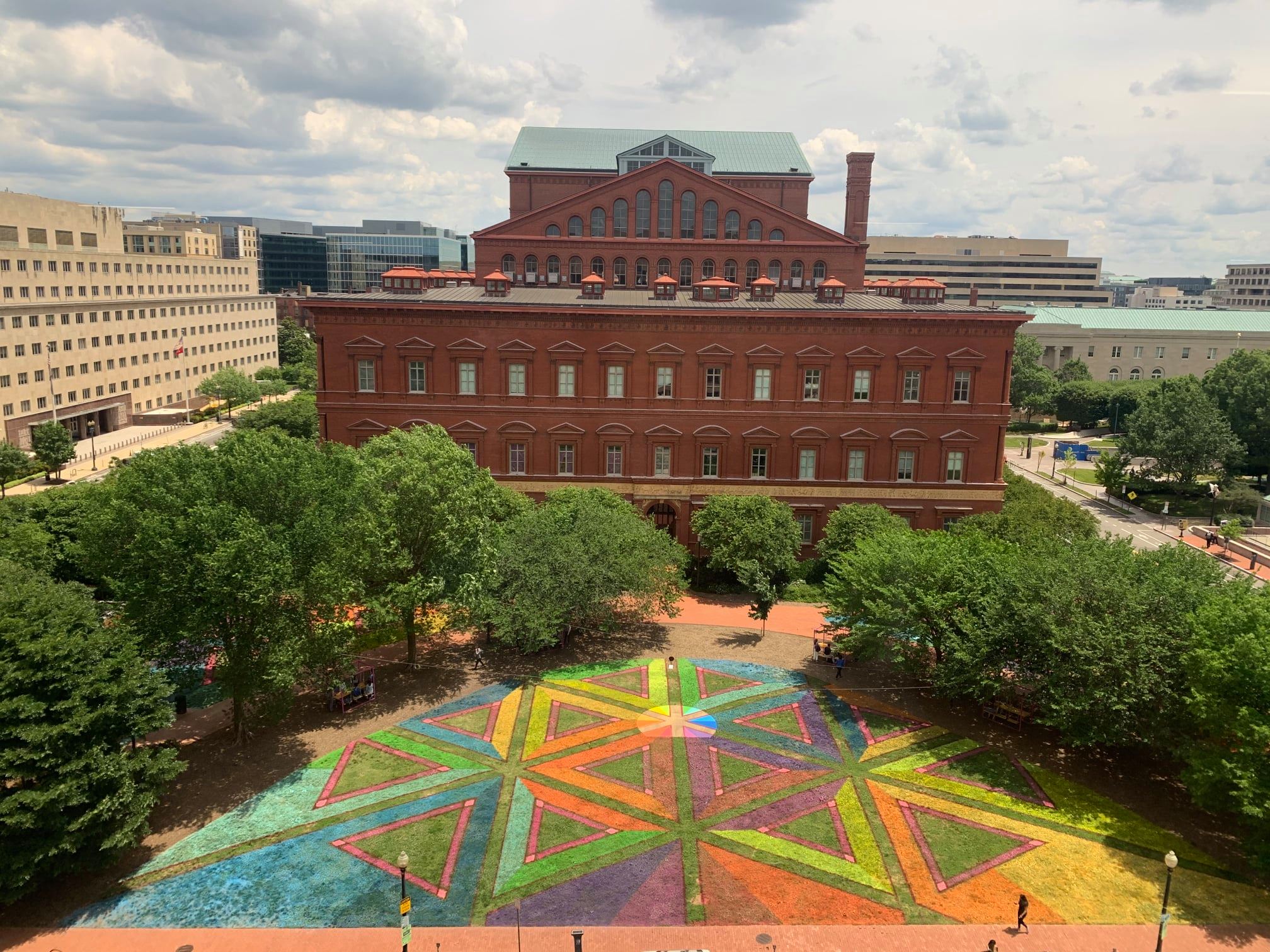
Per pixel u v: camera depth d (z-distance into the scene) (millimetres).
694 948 29344
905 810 37562
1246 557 79688
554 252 85438
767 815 37031
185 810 36969
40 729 29531
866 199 87188
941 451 69500
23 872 29172
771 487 69812
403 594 46125
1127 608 38938
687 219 85938
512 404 69125
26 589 33656
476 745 42594
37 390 117250
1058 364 164250
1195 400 103562
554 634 50938
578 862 33688
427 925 30203
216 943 29359
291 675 38219
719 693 48938
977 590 44094
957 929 30359
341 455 46656
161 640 38219
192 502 38625
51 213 129875
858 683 50656
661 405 69188
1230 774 32500
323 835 35312
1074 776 40594
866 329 67875
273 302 195250
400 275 71938
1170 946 29641
